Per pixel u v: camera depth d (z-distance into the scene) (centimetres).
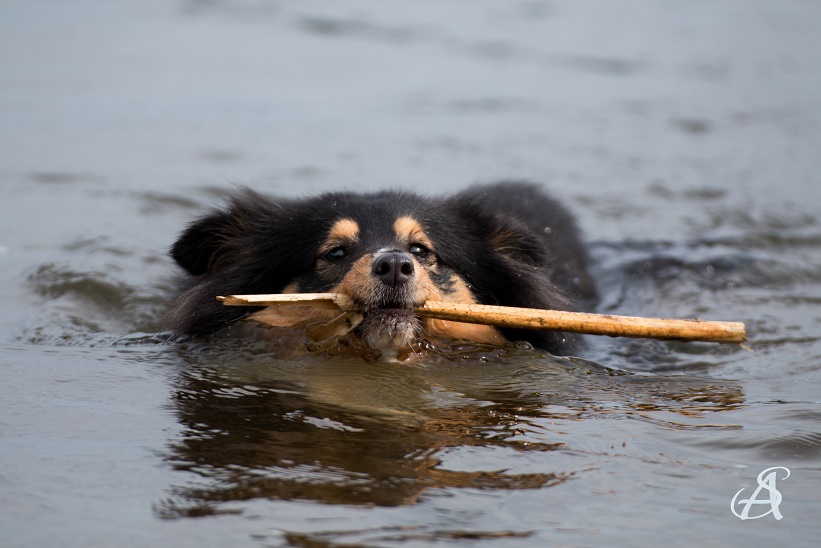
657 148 4731
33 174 4006
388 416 1753
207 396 1850
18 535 1239
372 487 1416
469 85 5750
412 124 4975
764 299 2977
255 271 2302
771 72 6225
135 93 5353
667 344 2534
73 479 1420
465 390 1948
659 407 1869
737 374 2212
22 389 1867
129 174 4059
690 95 5694
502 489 1426
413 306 2066
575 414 1802
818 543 1274
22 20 6731
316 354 2147
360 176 4097
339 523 1292
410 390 1931
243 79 5694
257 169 4156
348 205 2286
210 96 5353
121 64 5869
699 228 3725
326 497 1376
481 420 1750
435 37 6781
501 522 1314
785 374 2212
